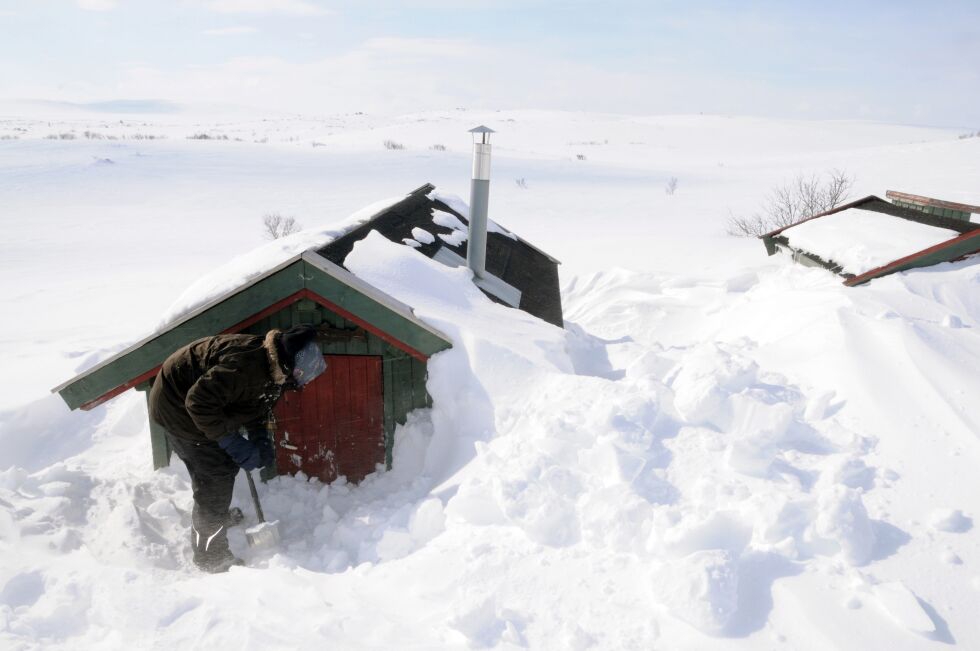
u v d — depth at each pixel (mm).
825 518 2637
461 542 3070
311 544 3818
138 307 10844
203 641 2486
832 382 4027
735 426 3455
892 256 6645
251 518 4152
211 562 3592
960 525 2703
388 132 92062
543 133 98375
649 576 2523
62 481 4234
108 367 4207
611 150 72562
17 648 2445
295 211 24547
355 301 4121
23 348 8109
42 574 2922
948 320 5074
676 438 3422
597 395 3785
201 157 39875
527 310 6086
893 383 3805
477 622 2451
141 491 4281
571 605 2539
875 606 2338
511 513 3066
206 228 21094
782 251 9133
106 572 2932
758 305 6902
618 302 9211
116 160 36156
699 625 2320
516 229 19969
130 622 2604
